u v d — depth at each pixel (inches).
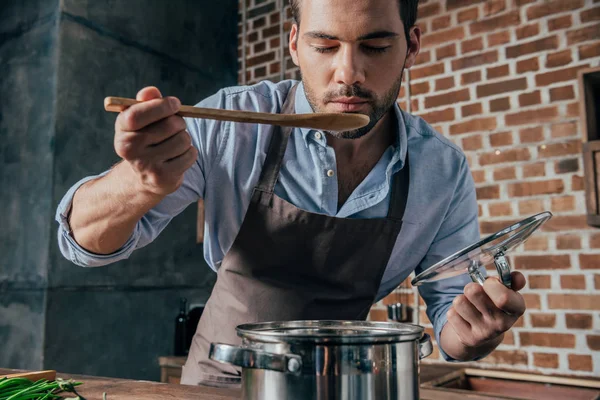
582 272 79.2
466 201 50.3
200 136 43.6
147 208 32.3
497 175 87.8
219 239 46.5
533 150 84.9
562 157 82.2
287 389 21.3
